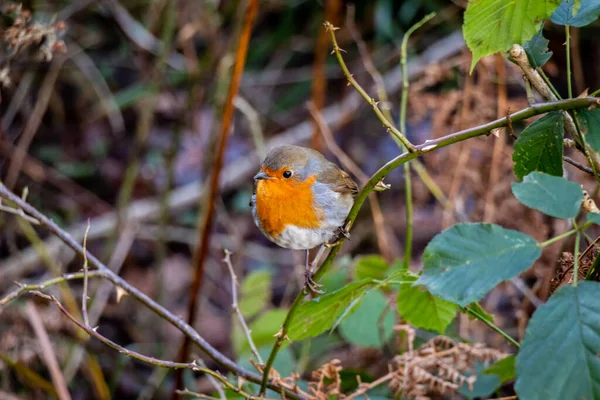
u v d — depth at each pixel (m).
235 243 8.80
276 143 10.09
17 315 6.93
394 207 9.27
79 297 8.29
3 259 8.96
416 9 9.29
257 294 6.38
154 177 10.01
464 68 6.66
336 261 7.12
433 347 4.46
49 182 9.74
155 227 9.50
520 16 2.95
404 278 3.76
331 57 10.26
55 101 10.08
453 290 2.44
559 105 2.77
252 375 4.17
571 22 3.06
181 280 9.25
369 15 9.83
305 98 10.66
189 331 4.31
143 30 9.56
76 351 7.62
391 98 9.66
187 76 9.45
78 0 9.38
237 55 5.63
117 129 10.03
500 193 6.45
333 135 9.94
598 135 2.82
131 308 8.67
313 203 4.79
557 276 3.46
